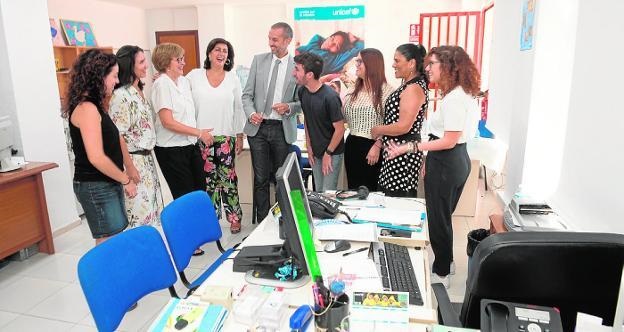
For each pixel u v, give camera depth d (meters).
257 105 3.36
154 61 3.02
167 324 1.19
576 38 2.39
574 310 1.15
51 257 3.17
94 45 7.29
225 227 3.76
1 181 2.74
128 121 2.62
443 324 1.29
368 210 2.11
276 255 1.54
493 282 1.15
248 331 1.22
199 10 8.15
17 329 2.30
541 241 1.10
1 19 3.13
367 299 1.23
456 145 2.39
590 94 2.14
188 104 3.13
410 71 2.64
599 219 1.95
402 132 2.62
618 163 1.78
